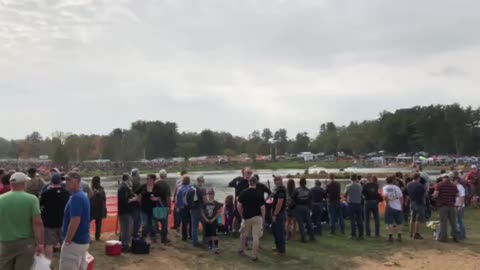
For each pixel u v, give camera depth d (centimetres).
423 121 12500
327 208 1716
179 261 1130
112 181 7756
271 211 1385
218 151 16812
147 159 14938
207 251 1248
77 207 704
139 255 1176
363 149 13900
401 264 1152
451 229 1494
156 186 1320
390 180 1482
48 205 958
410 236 1523
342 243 1412
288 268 1100
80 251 711
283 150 18350
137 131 15000
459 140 11931
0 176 1222
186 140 16075
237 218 1489
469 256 1248
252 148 15712
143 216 1317
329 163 12269
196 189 1316
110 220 1605
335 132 16138
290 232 1484
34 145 13662
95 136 13550
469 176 2353
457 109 12112
